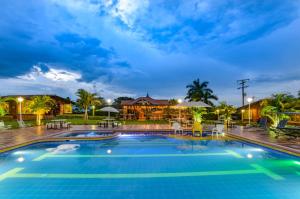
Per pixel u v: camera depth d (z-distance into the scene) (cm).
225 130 1741
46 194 508
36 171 689
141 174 657
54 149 1066
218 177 631
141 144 1212
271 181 596
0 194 510
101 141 1316
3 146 979
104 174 657
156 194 509
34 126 2108
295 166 752
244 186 558
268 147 1021
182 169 712
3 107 2495
